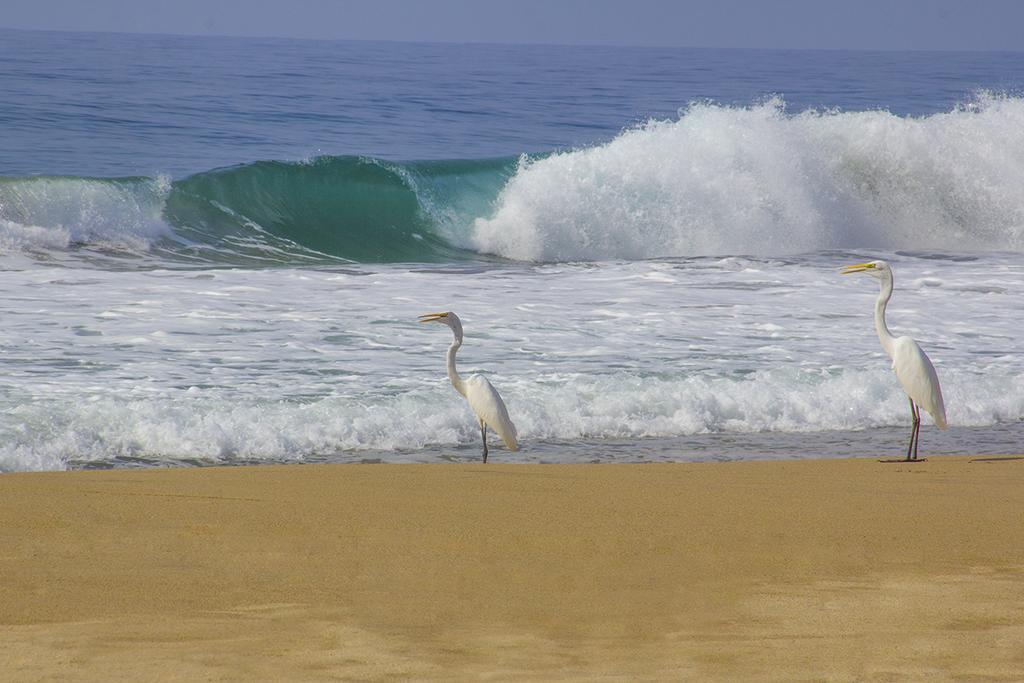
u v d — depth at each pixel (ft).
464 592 40.78
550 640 35.22
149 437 78.43
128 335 107.34
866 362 108.58
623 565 44.73
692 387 96.48
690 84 627.46
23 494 55.52
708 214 204.64
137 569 42.91
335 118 355.15
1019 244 220.02
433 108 405.18
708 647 34.63
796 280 151.94
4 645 33.73
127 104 345.92
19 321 110.52
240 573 42.68
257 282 137.49
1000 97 252.01
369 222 203.62
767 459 81.92
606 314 126.21
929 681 31.55
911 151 225.35
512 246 200.03
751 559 45.78
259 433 80.64
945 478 67.46
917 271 163.73
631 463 77.05
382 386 94.07
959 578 43.14
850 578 43.06
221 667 32.04
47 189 167.22
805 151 221.25
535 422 88.22
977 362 110.01
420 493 58.80
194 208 187.01
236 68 590.14
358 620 37.09
